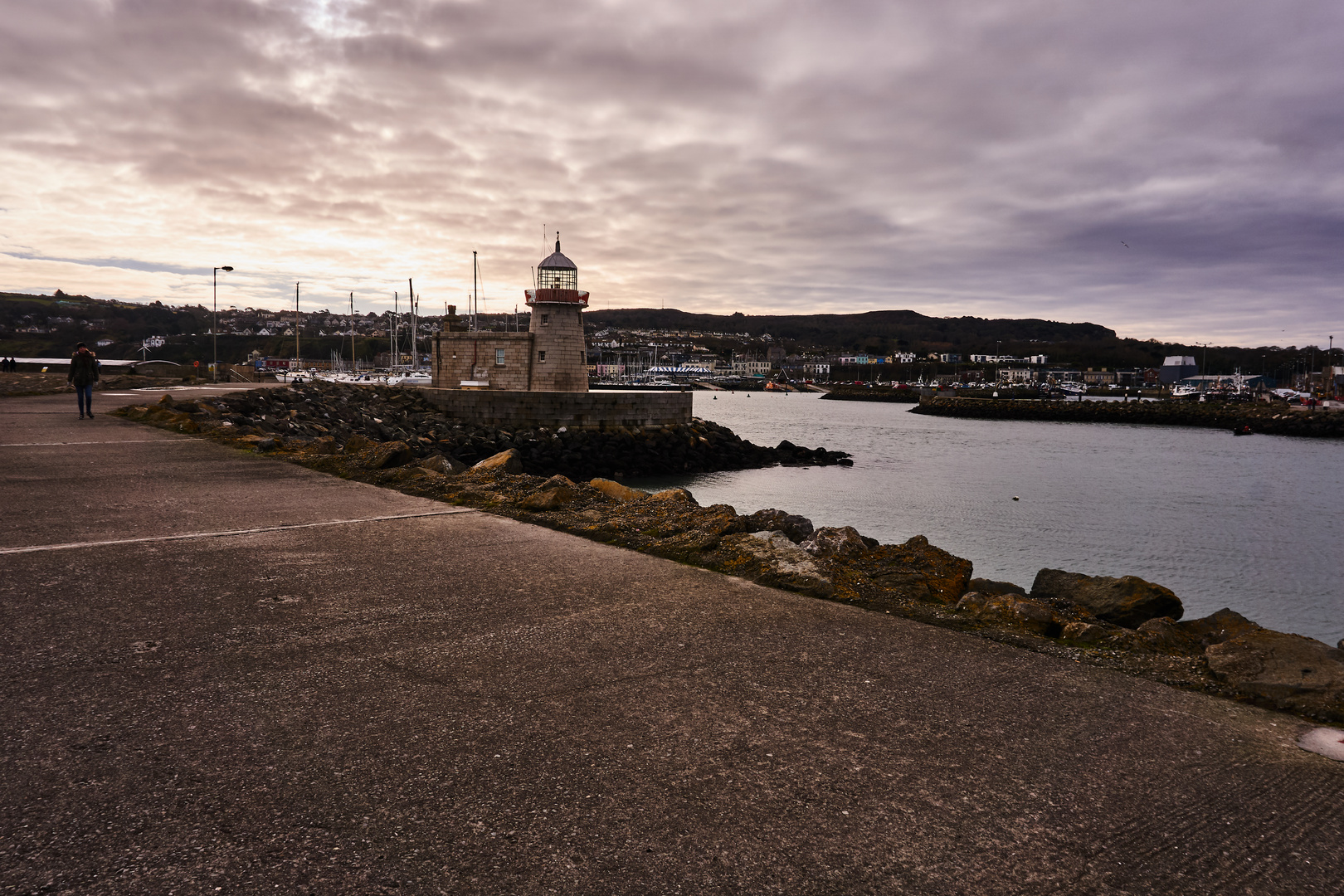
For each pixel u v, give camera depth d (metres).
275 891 2.17
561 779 2.81
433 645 4.14
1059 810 2.73
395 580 5.41
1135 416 104.94
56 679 3.53
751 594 5.40
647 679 3.78
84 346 17.70
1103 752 3.21
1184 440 76.56
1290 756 3.24
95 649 3.92
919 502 32.12
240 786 2.69
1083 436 80.38
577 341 49.06
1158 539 25.92
